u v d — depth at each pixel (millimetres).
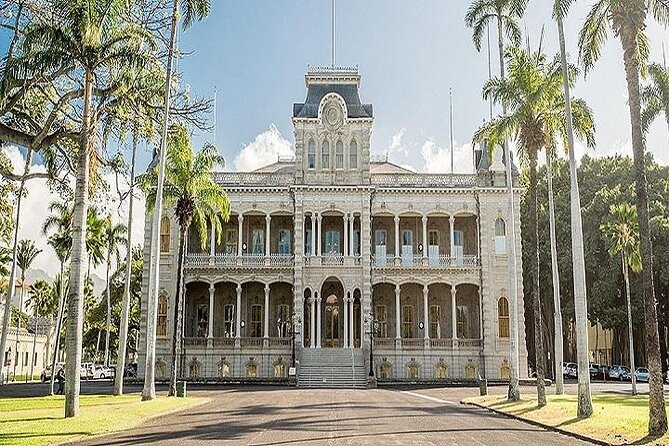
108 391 51344
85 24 29219
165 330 68000
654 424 23438
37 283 122812
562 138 40906
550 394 45438
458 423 28375
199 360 67938
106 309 97000
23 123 34594
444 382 65375
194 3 39000
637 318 73312
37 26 30047
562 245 77812
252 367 68188
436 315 72000
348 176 71000
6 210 40719
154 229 42031
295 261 69125
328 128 71438
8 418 27969
